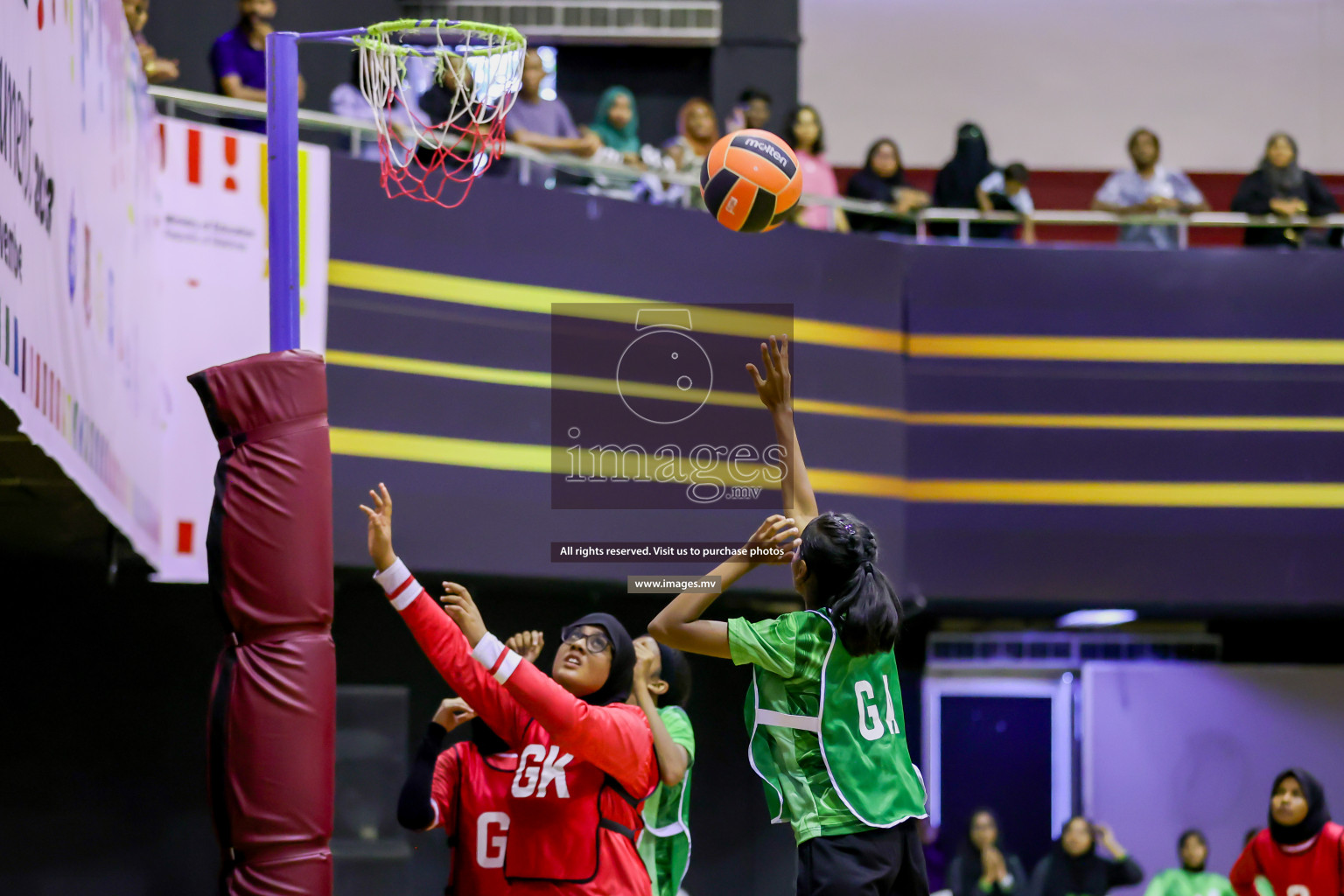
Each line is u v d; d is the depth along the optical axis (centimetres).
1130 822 1449
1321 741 1452
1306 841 911
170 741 1244
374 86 877
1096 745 1459
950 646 1495
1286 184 1432
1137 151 1493
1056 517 1336
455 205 1191
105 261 845
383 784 1287
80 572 1223
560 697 521
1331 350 1369
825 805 496
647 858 650
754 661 504
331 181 1147
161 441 1077
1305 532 1344
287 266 640
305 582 602
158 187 1081
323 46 1537
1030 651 1499
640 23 1695
